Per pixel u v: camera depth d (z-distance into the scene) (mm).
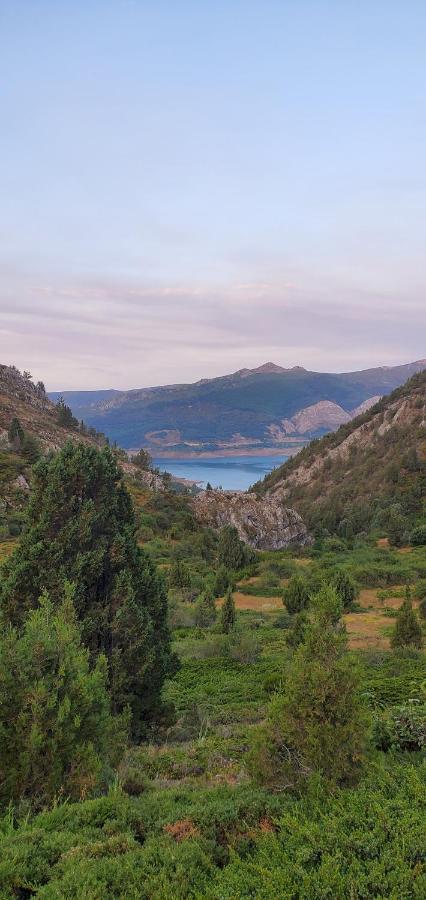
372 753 7574
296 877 5234
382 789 6801
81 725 8453
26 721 7992
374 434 158500
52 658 8859
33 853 6039
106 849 6098
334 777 7160
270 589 57375
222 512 93688
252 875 5438
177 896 5121
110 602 14195
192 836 6324
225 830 6578
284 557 77688
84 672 9016
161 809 7305
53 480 14289
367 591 56000
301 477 163500
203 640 34688
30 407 140750
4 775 7699
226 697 21906
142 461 130875
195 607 44031
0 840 6363
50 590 13328
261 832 6320
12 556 14195
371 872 5105
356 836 5727
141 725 13930
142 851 5957
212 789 8203
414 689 19516
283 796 7215
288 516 96812
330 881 5070
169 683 24594
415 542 81625
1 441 99375
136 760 11484
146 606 14844
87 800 7398
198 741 13695
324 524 110875
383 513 98625
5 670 8188
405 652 28344
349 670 7730
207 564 69125
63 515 14297
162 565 63188
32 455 97375
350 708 7555
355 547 83312
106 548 14516
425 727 10047
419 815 5957
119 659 13430
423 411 149375
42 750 7941
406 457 127875
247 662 29391
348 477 143375
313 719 7480
